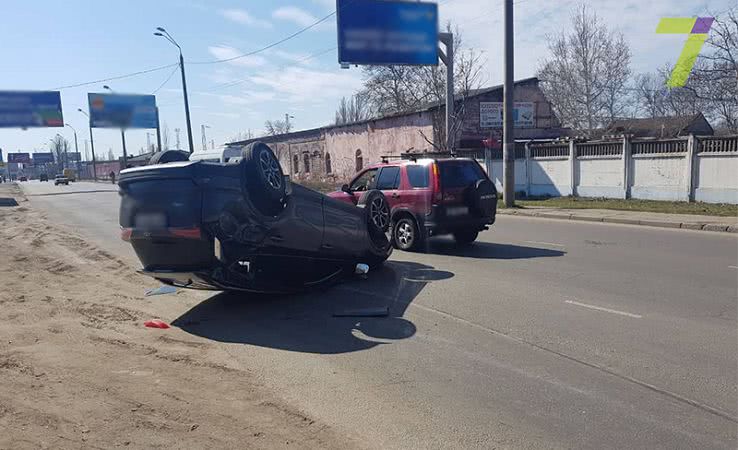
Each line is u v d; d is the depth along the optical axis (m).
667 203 17.61
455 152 24.45
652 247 10.76
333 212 7.88
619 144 19.67
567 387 4.36
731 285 7.44
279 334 5.95
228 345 5.60
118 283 8.69
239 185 6.50
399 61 23.52
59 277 9.18
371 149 36.84
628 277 8.07
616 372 4.61
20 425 3.74
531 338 5.52
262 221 6.71
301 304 7.20
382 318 6.43
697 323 5.82
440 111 30.64
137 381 4.58
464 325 6.02
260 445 3.51
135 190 6.46
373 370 4.83
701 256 9.66
